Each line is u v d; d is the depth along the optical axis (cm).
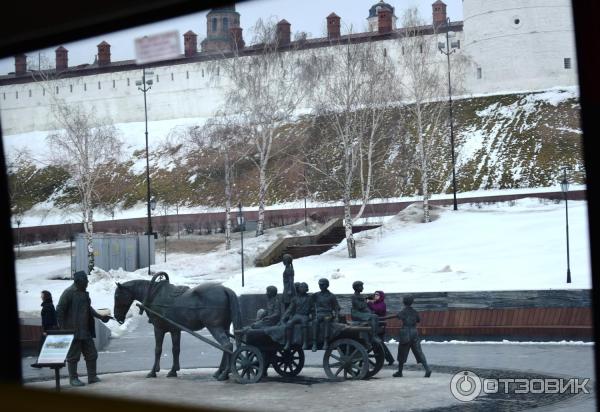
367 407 1377
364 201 5369
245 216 6769
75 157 7562
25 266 5919
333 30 6500
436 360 1994
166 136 8931
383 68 6044
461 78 7900
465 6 9038
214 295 1739
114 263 5019
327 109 5894
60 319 1702
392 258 4372
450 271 3788
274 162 6800
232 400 1452
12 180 8806
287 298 1706
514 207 5647
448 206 5966
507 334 2352
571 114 7494
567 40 8506
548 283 3181
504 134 7488
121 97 10131
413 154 6738
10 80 10456
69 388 1650
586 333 2239
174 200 7519
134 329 3150
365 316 1683
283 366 1803
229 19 7681
